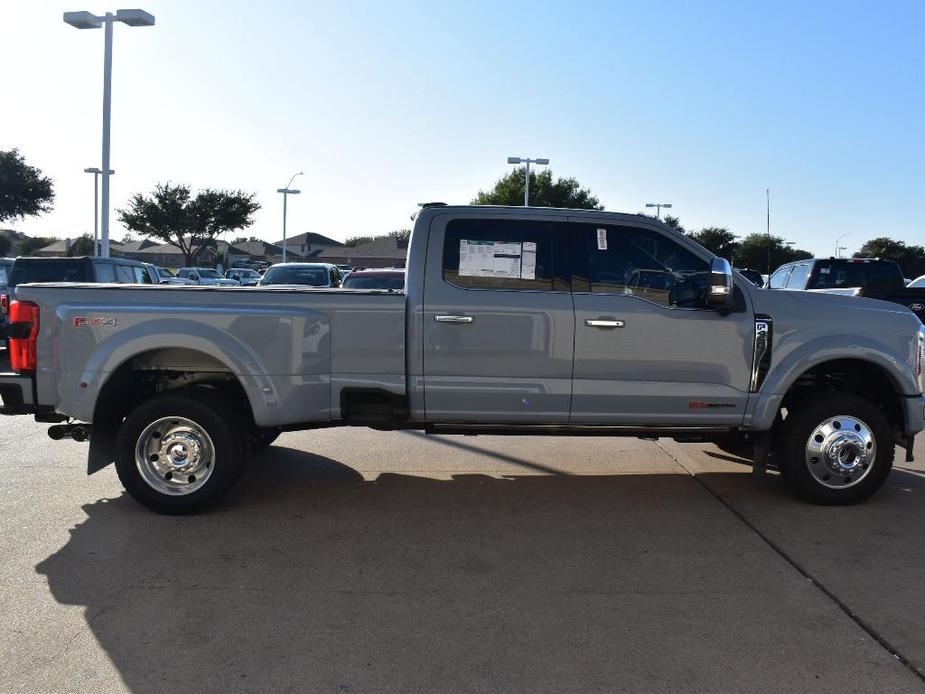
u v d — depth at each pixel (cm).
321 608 401
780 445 582
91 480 640
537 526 533
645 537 511
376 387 551
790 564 463
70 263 1424
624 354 554
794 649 359
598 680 332
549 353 553
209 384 582
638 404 559
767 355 558
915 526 531
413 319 552
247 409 587
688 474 672
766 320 557
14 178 4906
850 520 544
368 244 9700
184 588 425
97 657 349
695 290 559
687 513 562
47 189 5062
